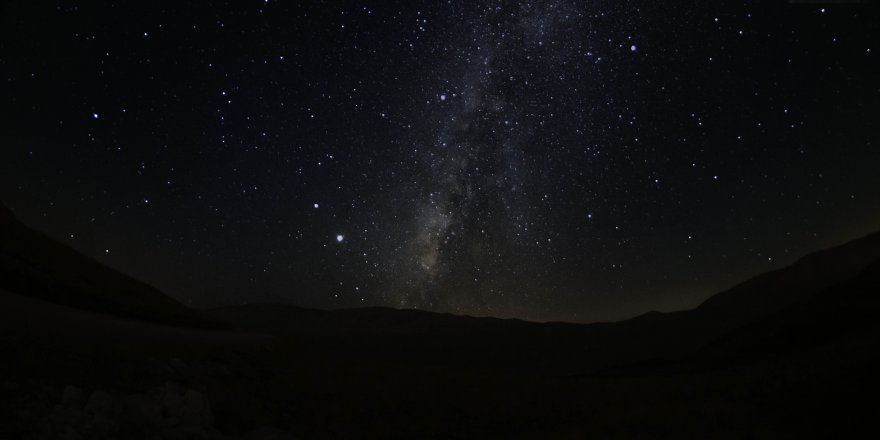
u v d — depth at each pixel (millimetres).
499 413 13039
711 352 35250
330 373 13930
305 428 9703
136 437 6695
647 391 15953
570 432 11375
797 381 12852
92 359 8586
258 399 10102
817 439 9047
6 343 7984
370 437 10148
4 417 5977
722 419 10852
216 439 7664
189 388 9141
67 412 6449
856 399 10148
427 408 12602
